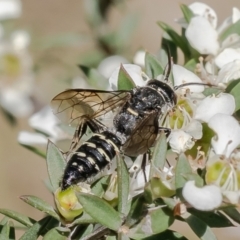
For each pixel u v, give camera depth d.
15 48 0.23
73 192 0.16
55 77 0.23
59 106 0.18
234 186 0.16
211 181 0.16
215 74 0.18
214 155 0.16
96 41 0.23
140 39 0.39
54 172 0.16
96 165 0.17
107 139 0.17
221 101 0.16
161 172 0.16
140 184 0.16
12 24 0.23
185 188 0.15
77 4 0.39
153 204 0.16
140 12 0.23
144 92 0.17
